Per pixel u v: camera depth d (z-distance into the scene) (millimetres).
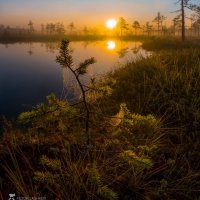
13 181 2773
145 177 3217
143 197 2885
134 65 8531
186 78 5879
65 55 2613
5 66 22922
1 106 10086
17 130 4277
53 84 14305
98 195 2703
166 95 5336
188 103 5047
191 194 3004
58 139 3555
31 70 20172
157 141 3877
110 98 5953
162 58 8641
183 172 3338
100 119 3895
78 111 3211
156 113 4895
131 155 2746
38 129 3631
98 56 26750
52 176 2678
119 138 3721
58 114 2896
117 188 2949
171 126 4551
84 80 8594
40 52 39688
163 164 3488
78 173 2799
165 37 46875
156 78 6090
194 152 3730
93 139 3492
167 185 3072
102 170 3066
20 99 11219
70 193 2707
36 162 3158
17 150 3271
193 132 4266
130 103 5461
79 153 3227
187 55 8492
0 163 3104
